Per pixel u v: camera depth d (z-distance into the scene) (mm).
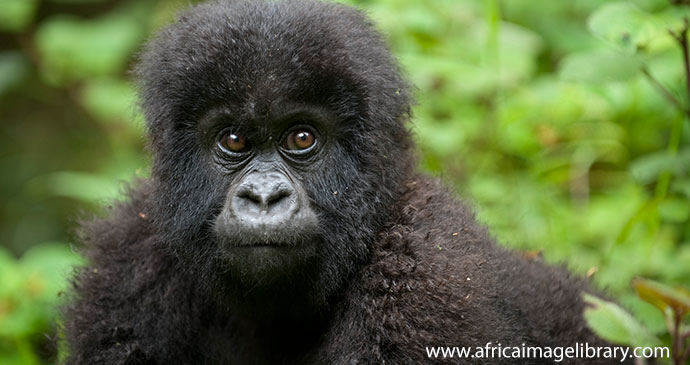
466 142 15859
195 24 9828
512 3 18578
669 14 12227
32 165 22844
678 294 9219
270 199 9125
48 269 13656
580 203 16016
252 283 9391
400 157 10039
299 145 9500
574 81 11719
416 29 15945
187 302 10289
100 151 22391
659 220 14250
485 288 9430
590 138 16328
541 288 11070
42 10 23750
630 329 8906
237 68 9273
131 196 10664
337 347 9344
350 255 9547
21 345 12594
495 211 14938
